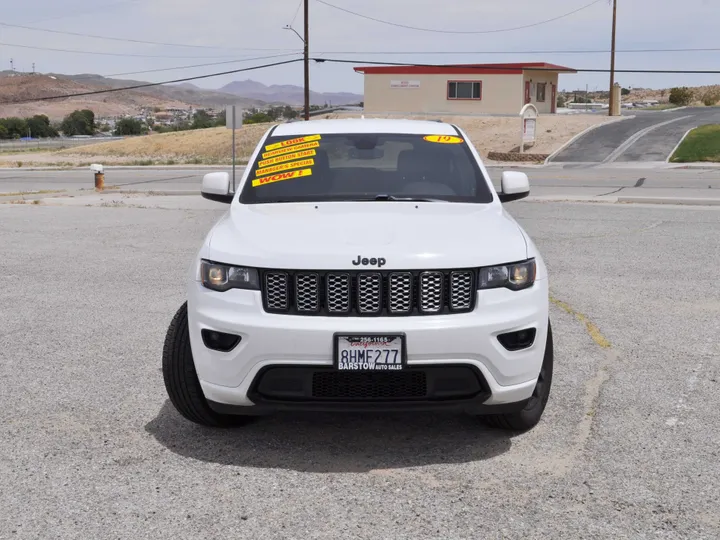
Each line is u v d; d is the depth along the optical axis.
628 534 3.44
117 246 11.58
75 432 4.60
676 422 4.74
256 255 4.07
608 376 5.62
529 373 4.16
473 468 4.12
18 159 56.81
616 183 24.28
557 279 8.98
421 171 5.24
